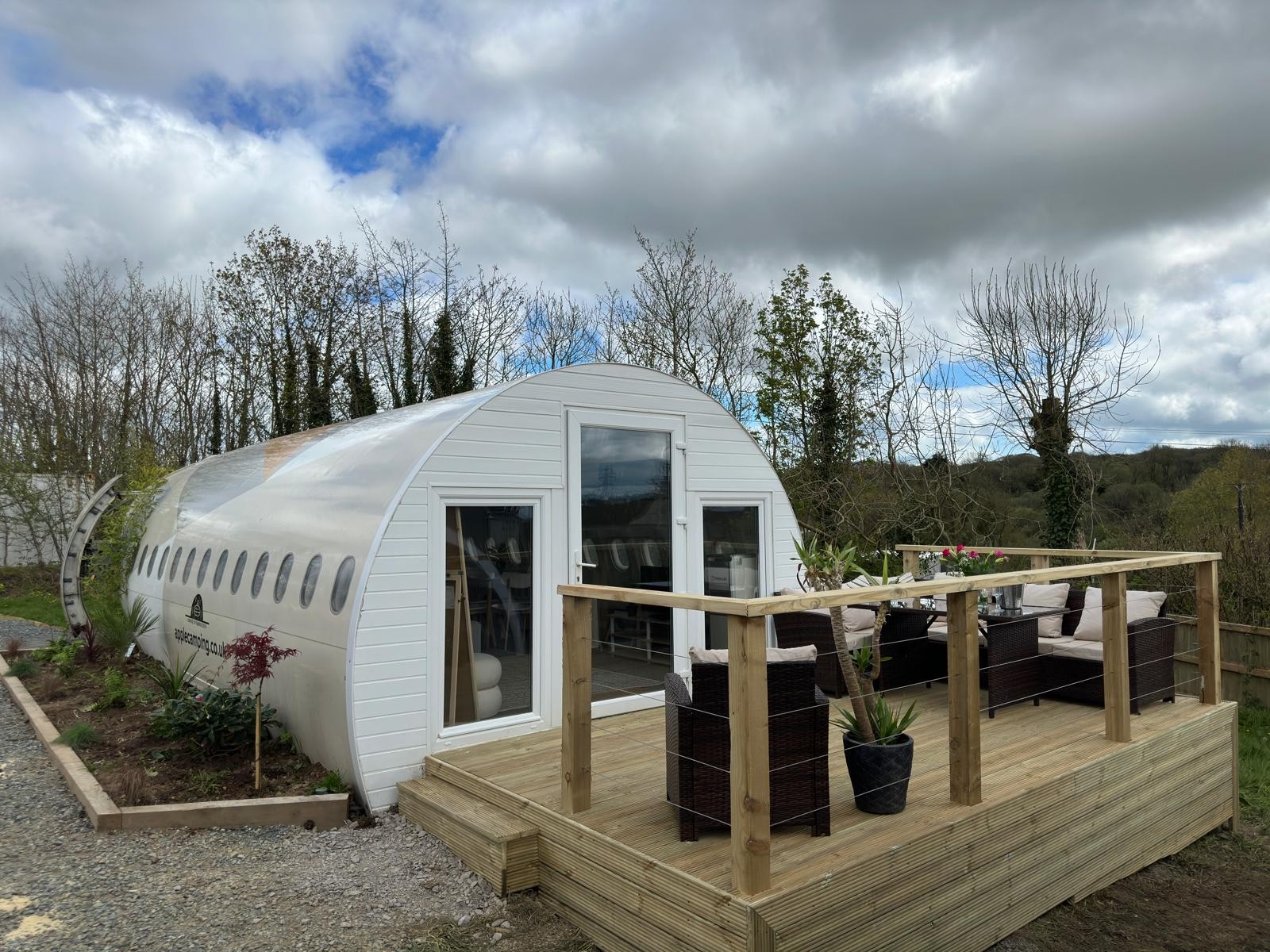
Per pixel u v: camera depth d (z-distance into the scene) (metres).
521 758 5.72
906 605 8.41
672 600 3.77
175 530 10.83
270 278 25.64
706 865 3.79
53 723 8.02
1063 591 7.94
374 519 5.97
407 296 25.98
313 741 6.25
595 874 4.19
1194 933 4.98
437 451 6.11
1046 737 5.94
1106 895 5.42
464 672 6.19
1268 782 7.72
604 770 5.32
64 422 24.12
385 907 4.42
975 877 4.44
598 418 7.02
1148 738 5.90
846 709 6.91
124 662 11.09
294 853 5.08
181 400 26.81
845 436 20.14
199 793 5.82
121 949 3.93
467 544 6.27
